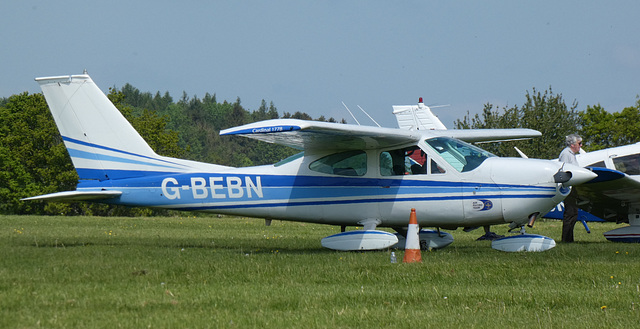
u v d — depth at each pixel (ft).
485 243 140.05
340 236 116.16
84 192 122.93
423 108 297.94
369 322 55.01
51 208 549.54
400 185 116.47
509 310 60.03
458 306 61.93
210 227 212.43
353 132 107.34
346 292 68.18
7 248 111.24
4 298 61.98
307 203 121.80
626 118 530.68
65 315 55.52
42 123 569.23
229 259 95.61
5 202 563.48
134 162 127.03
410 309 60.59
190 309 59.11
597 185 135.64
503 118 439.63
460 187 113.80
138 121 616.80
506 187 111.86
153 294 65.57
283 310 59.67
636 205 146.41
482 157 115.75
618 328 53.26
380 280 76.23
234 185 124.88
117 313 56.75
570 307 61.67
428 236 123.75
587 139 541.34
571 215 140.15
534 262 91.35
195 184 126.00
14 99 602.03
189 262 90.74
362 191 118.52
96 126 126.21
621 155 157.28
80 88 125.59
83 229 181.78
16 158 554.05
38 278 74.08
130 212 574.15
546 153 406.00
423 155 115.96
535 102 433.89
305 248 124.67
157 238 147.33
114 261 90.94
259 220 301.02
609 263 90.68
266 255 103.35
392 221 118.01
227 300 63.00
